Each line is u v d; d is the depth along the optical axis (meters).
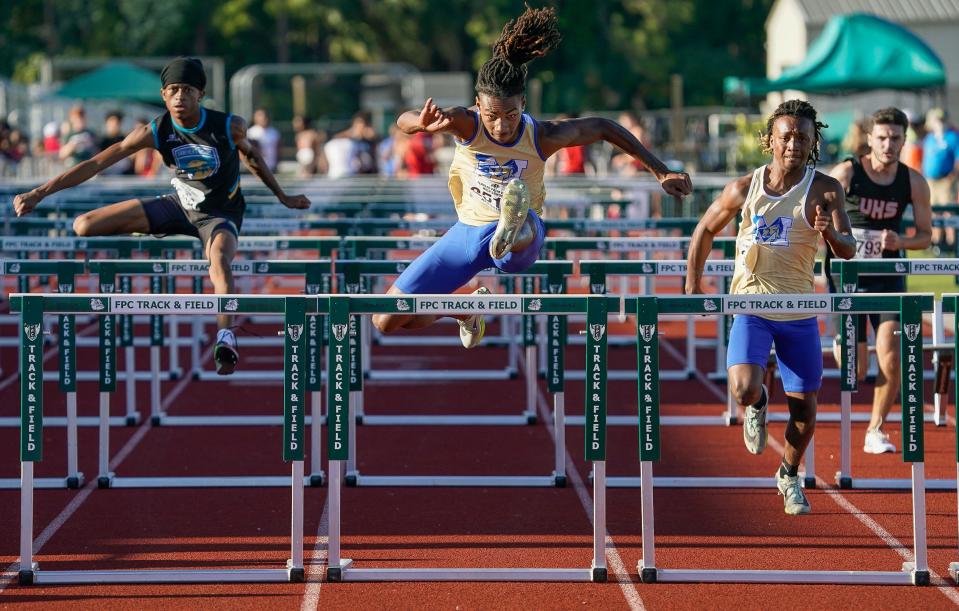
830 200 19.53
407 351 42.09
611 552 19.77
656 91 166.00
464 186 18.78
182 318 49.34
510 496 23.30
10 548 19.94
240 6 164.62
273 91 168.38
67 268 23.36
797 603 17.42
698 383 35.91
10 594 17.69
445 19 167.75
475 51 170.62
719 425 30.05
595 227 35.81
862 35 68.44
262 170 24.56
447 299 17.42
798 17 106.06
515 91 17.70
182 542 20.25
